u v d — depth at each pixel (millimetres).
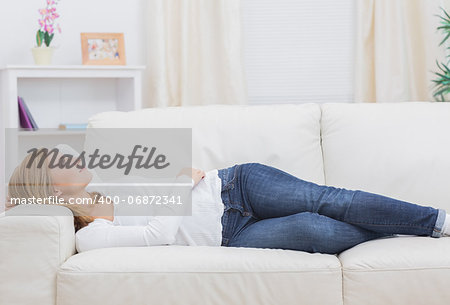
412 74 3961
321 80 4180
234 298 1945
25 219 1979
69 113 3971
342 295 1957
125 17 4020
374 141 2613
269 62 4168
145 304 1945
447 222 2119
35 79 3881
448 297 1944
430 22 3881
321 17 4148
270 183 2342
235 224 2344
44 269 1980
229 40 3932
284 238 2154
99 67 3594
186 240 2309
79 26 3936
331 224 2145
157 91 3895
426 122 2643
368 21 3984
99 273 1950
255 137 2639
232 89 3941
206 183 2385
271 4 4141
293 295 1944
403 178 2539
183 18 3928
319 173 2633
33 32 3838
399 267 1944
